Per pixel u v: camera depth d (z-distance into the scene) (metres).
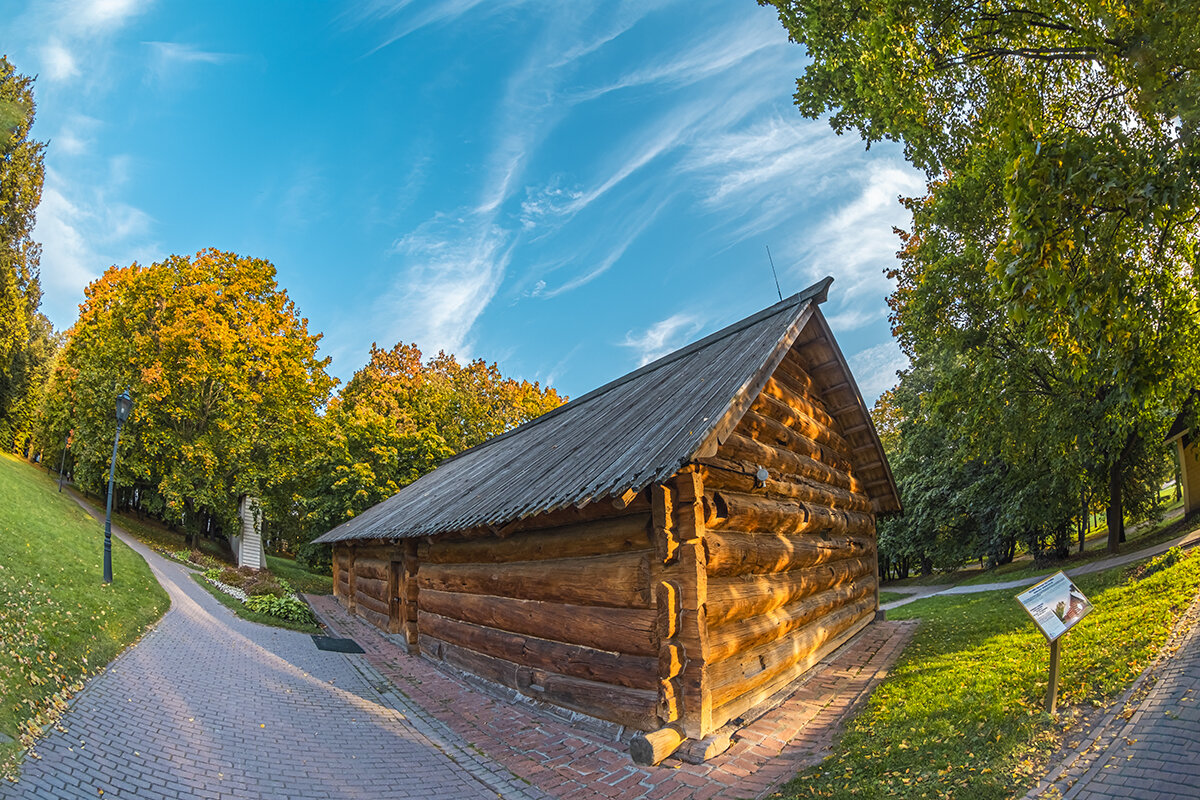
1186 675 5.51
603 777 5.76
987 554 24.16
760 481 7.61
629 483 6.09
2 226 24.84
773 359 7.87
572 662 7.34
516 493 8.49
